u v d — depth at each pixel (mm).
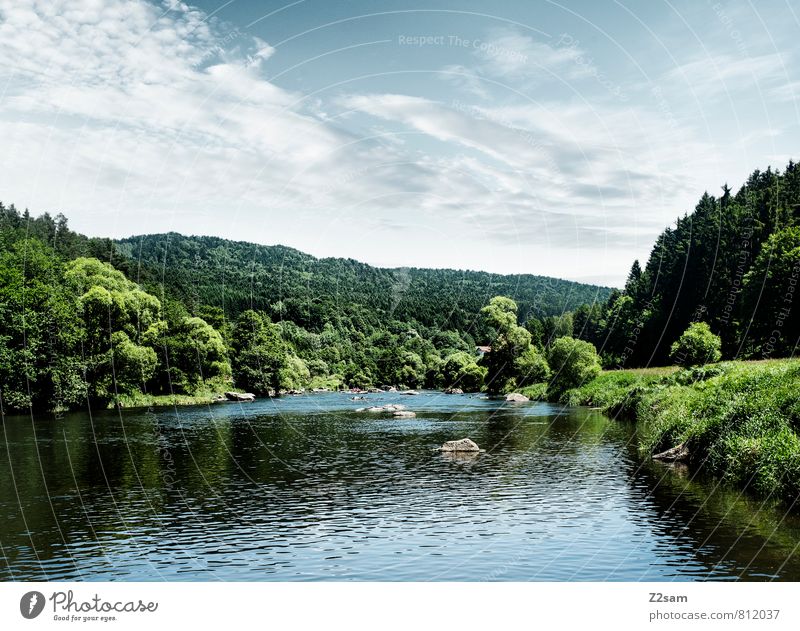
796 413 25969
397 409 71125
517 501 25219
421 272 182250
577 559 18156
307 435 47594
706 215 97875
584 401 70562
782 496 23078
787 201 83438
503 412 64562
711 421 30109
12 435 46906
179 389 88875
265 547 19922
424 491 27594
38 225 123438
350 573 17531
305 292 159875
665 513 22266
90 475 31266
